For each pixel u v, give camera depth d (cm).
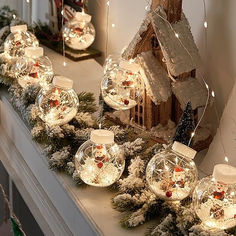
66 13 214
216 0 150
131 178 123
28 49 166
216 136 140
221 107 157
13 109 166
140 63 143
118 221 117
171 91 145
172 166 116
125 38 198
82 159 123
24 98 158
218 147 137
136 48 143
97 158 122
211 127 160
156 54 145
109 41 209
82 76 192
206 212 108
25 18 249
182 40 142
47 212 149
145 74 142
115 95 146
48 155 139
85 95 165
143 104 149
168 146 124
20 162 171
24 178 168
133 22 191
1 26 214
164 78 144
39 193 156
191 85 144
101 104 161
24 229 179
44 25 230
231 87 152
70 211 133
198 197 110
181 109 148
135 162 125
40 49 167
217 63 155
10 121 177
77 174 128
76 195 126
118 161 123
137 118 154
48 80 167
